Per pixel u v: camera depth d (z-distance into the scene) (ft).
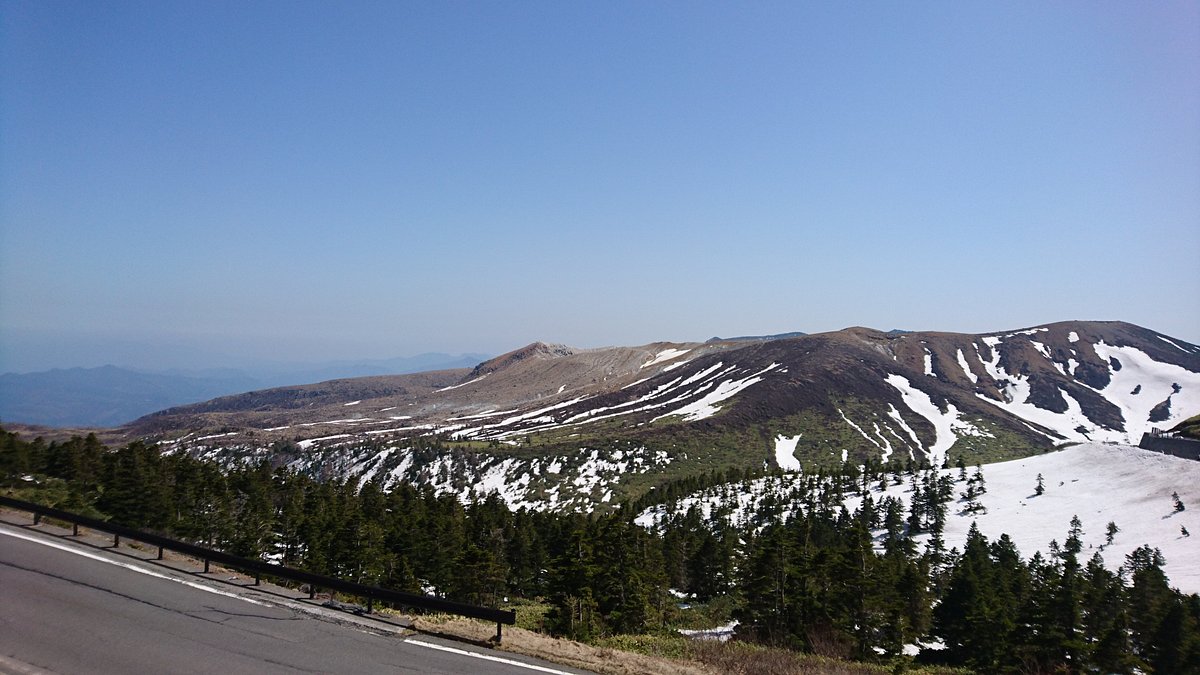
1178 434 329.93
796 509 280.10
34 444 174.91
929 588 180.45
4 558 74.13
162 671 48.37
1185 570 189.88
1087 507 266.77
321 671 49.85
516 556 205.67
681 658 65.16
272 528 204.44
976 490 310.86
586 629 100.01
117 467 176.76
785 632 119.85
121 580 69.77
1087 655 113.09
